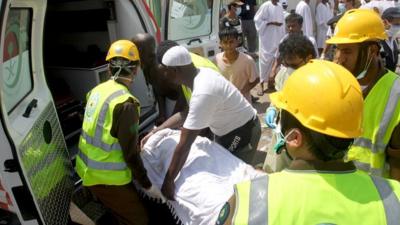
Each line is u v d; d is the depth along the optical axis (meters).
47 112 2.35
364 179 1.03
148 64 3.12
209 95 2.27
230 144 2.72
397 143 1.73
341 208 0.96
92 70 3.52
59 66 3.69
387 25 4.16
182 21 3.85
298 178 1.01
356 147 1.85
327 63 1.10
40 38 2.42
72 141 3.09
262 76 6.64
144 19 3.34
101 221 2.67
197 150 2.55
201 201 2.21
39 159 2.06
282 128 1.12
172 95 3.23
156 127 3.18
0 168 1.82
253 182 1.05
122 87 2.28
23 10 2.18
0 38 1.75
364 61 1.76
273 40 6.55
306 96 1.04
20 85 2.17
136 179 2.32
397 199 0.98
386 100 1.74
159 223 2.65
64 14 3.82
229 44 3.85
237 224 0.97
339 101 1.01
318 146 1.01
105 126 2.20
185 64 2.31
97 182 2.28
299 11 7.71
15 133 1.86
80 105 3.40
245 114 2.66
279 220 0.95
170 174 2.31
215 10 4.28
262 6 6.68
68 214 2.42
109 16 3.45
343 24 1.79
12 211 2.00
